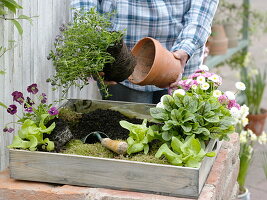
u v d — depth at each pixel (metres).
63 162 2.04
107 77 2.40
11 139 2.39
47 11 2.57
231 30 4.56
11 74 2.34
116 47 2.28
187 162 2.00
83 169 2.03
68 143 2.22
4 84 2.30
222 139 2.28
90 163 2.02
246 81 4.29
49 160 2.04
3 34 2.27
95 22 2.29
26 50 2.43
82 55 2.26
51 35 2.62
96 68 2.24
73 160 2.03
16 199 2.05
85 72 2.29
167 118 2.14
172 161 2.01
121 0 2.59
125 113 2.47
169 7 2.65
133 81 2.51
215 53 4.29
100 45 2.27
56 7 2.64
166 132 2.13
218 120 2.11
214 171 2.20
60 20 2.69
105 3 2.61
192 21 2.65
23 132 2.10
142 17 2.61
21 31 2.20
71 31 2.31
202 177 2.04
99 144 2.22
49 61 2.61
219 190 2.18
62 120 2.25
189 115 2.11
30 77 2.47
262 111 4.41
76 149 2.16
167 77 2.49
